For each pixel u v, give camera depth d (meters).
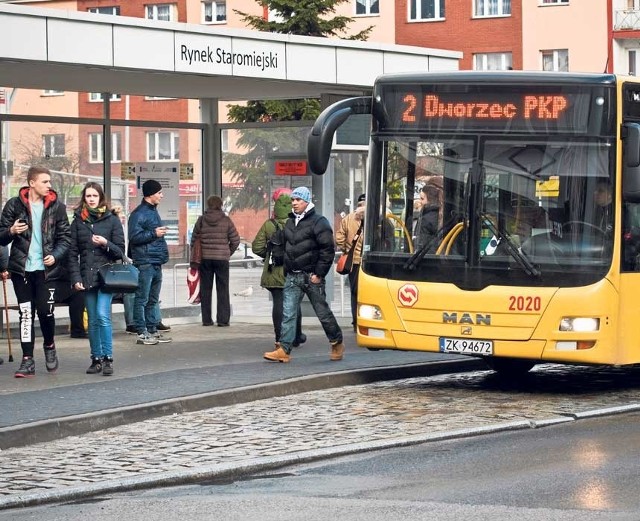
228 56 20.52
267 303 25.02
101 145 21.73
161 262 19.48
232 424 13.12
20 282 15.56
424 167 15.28
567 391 15.66
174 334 20.89
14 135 20.69
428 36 63.75
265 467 10.93
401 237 15.35
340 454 11.47
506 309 14.76
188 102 23.34
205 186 23.38
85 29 18.73
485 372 17.58
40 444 12.12
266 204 23.52
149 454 11.52
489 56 63.19
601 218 14.67
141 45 19.39
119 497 9.85
